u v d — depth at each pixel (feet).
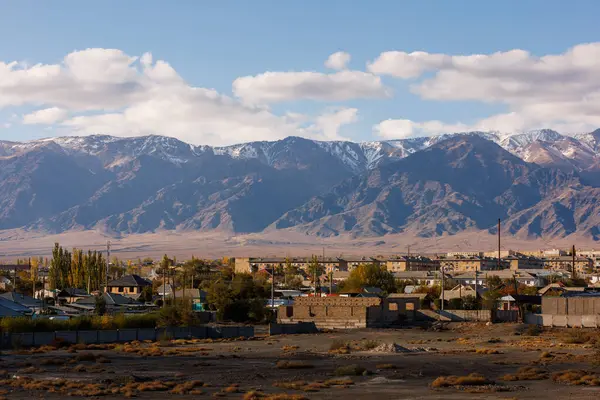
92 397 255.50
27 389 272.72
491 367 348.18
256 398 248.73
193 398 255.09
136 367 347.97
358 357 394.93
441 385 282.36
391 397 255.91
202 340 512.22
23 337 456.86
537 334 563.07
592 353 411.75
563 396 254.88
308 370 335.06
